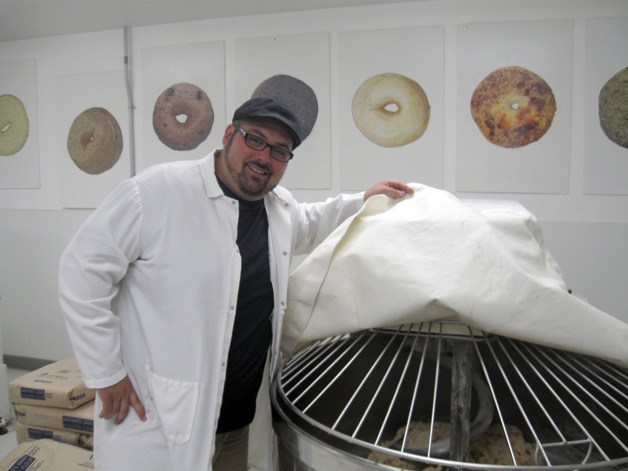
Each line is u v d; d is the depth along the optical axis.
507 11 1.96
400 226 0.85
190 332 1.00
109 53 2.48
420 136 2.09
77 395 1.64
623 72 1.88
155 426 1.01
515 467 0.62
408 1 2.05
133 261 1.05
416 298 0.75
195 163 1.12
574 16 1.91
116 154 2.51
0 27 2.42
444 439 0.79
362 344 0.95
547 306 0.73
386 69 2.10
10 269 2.81
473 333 0.84
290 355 1.08
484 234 0.78
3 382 2.18
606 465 0.63
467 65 2.02
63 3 2.12
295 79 2.20
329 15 2.15
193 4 2.12
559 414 0.81
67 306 1.00
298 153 2.23
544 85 1.95
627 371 0.86
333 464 0.73
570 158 1.96
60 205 2.67
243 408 1.22
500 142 2.01
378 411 0.88
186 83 2.35
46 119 2.63
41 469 1.41
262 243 1.16
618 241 1.95
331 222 1.38
